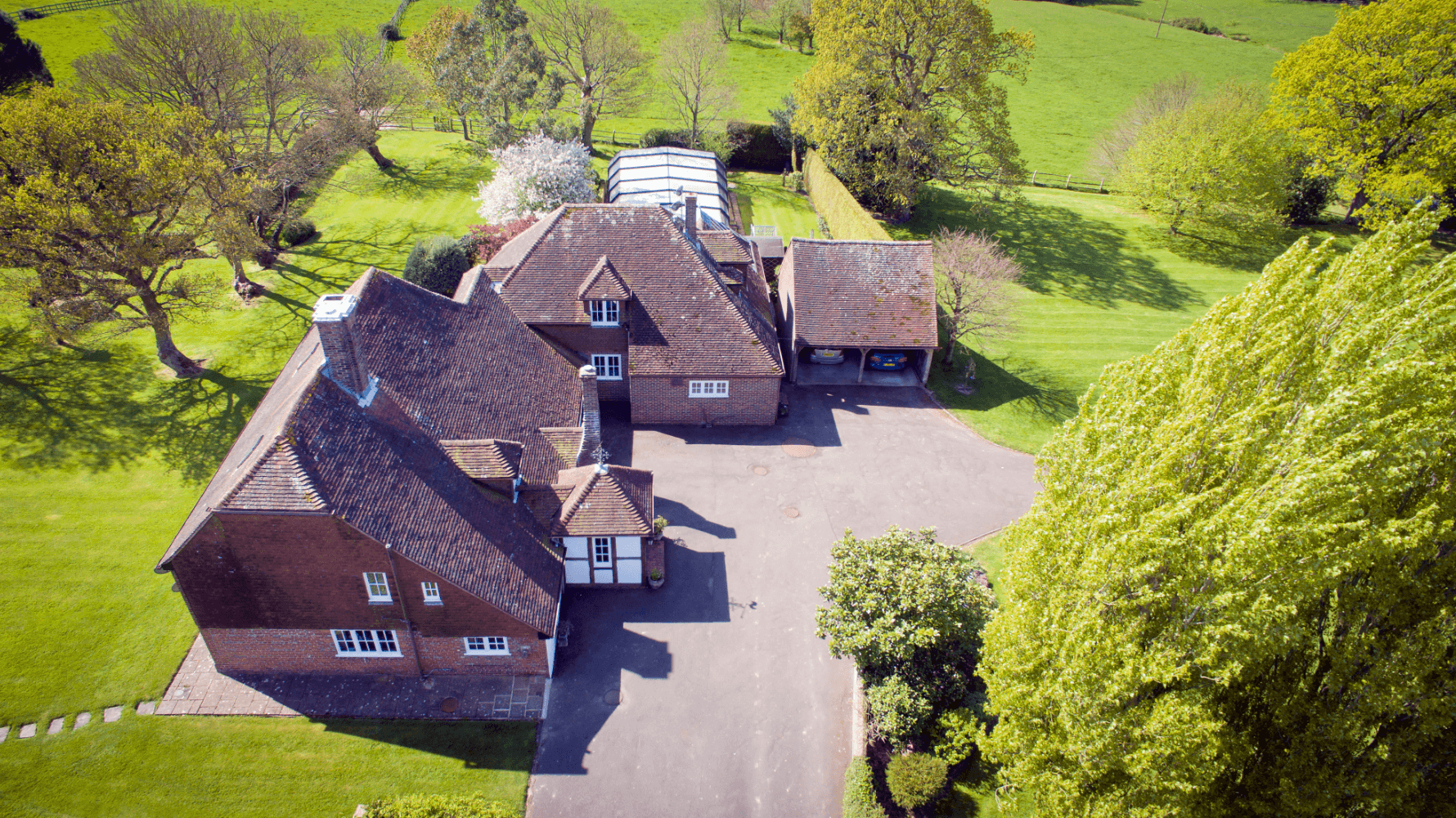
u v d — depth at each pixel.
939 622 22.80
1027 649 17.94
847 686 25.06
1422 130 50.31
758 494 32.72
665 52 67.31
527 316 35.50
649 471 30.67
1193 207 57.34
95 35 72.50
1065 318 47.84
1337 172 56.28
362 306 26.05
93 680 23.45
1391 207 52.06
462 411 27.16
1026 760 17.94
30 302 32.66
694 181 55.16
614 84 64.19
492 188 50.12
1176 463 16.47
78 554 27.58
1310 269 16.67
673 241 36.50
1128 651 15.74
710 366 35.22
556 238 36.38
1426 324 14.60
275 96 47.75
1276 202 56.66
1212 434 16.19
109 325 37.41
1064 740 17.55
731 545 30.03
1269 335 16.31
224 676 23.89
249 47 49.91
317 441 21.19
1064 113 82.06
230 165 43.62
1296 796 16.16
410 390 26.03
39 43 70.00
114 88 45.41
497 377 29.28
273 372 37.97
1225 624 14.80
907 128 56.00
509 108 59.84
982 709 22.77
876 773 22.19
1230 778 17.73
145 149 32.72
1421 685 14.62
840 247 40.59
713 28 72.06
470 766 21.97
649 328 35.53
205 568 21.25
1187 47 100.69
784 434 36.69
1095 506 17.25
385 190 56.75
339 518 20.33
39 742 21.78
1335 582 14.99
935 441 36.75
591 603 27.28
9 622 24.95
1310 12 114.44
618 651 25.61
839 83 55.62
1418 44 49.28
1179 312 49.00
